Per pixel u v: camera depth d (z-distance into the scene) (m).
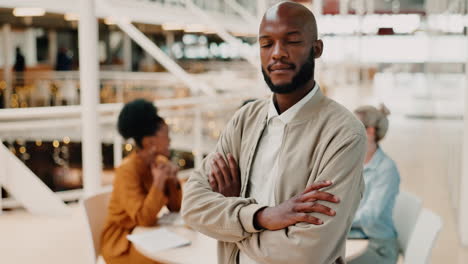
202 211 1.42
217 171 1.49
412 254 2.30
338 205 1.24
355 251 2.13
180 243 2.21
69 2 7.21
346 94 16.08
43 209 4.82
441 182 6.52
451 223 4.88
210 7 12.59
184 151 7.21
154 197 2.47
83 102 4.38
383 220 2.45
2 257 3.73
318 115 1.34
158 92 9.83
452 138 6.08
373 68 20.47
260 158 1.42
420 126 11.76
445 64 8.13
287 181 1.32
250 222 1.31
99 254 2.71
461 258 3.95
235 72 12.12
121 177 2.57
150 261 2.44
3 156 4.69
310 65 1.30
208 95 6.07
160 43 19.41
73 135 7.62
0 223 4.56
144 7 9.09
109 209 2.60
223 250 1.46
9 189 4.74
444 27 8.18
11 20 12.83
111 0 8.27
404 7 24.09
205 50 19.03
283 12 1.27
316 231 1.23
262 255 1.30
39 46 18.16
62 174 7.91
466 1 5.13
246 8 14.27
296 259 1.25
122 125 2.60
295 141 1.34
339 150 1.26
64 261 3.68
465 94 4.30
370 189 2.49
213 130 7.28
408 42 23.53
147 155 2.62
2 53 16.33
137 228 2.48
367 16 17.25
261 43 1.32
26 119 6.62
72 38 18.66
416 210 2.51
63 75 12.05
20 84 11.84
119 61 18.59
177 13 9.95
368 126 2.54
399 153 8.46
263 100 1.52
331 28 15.76
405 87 21.36
